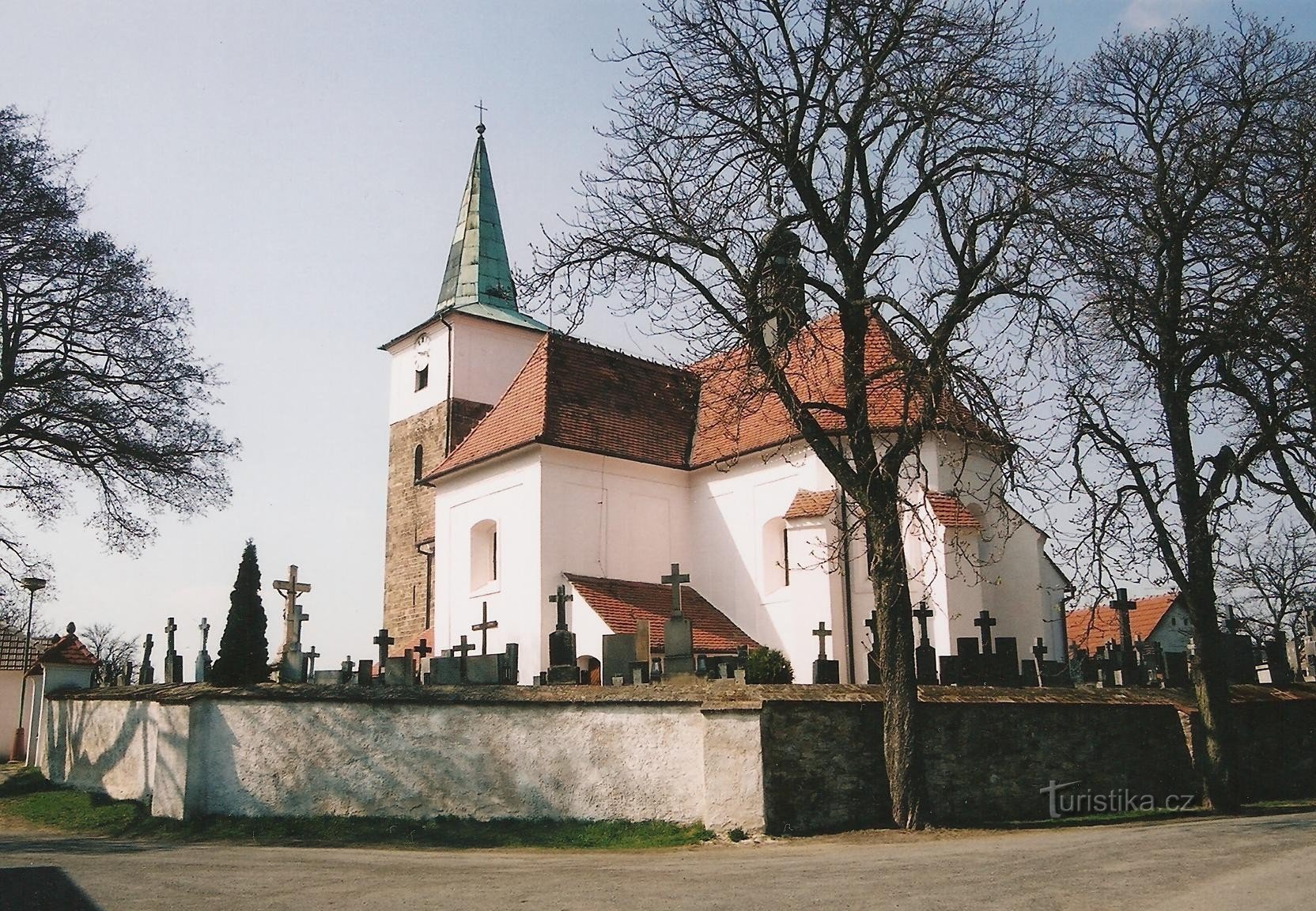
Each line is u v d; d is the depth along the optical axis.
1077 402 20.39
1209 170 20.44
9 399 29.53
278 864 14.98
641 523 30.94
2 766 34.62
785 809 17.22
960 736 18.55
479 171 45.06
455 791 18.94
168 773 20.28
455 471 32.00
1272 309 19.86
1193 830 15.61
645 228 18.78
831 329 31.59
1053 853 13.33
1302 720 22.28
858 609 26.92
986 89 17.88
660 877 12.84
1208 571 20.38
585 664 27.39
